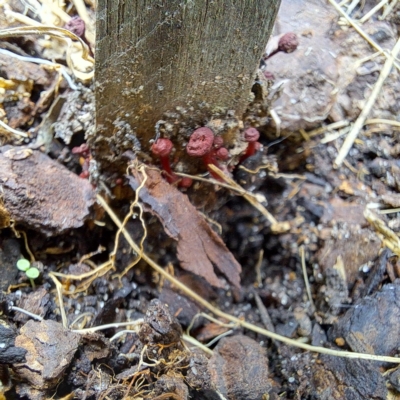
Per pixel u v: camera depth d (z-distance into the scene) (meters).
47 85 0.14
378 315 0.11
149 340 0.11
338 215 0.14
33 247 0.12
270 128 0.14
